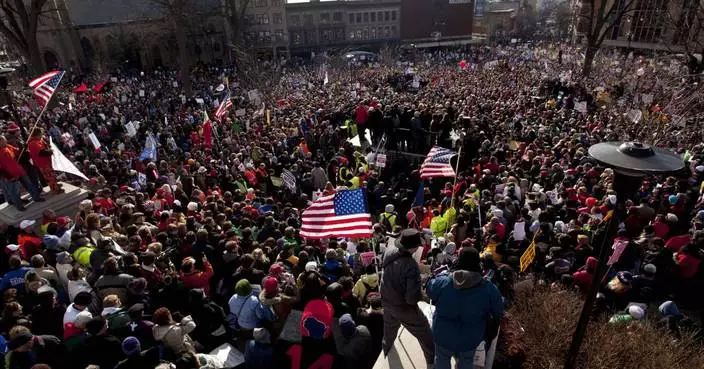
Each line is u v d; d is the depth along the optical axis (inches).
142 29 2453.2
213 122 850.1
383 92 1119.0
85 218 351.3
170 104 1219.2
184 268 267.7
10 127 434.3
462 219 365.1
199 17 2292.1
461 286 148.6
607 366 198.8
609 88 1013.8
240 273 271.0
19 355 192.9
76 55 2487.7
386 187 584.1
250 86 1400.1
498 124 721.6
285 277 260.8
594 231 356.5
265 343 210.7
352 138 716.0
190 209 408.2
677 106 657.6
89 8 2576.3
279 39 2891.2
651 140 586.2
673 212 396.5
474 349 159.0
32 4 1107.9
